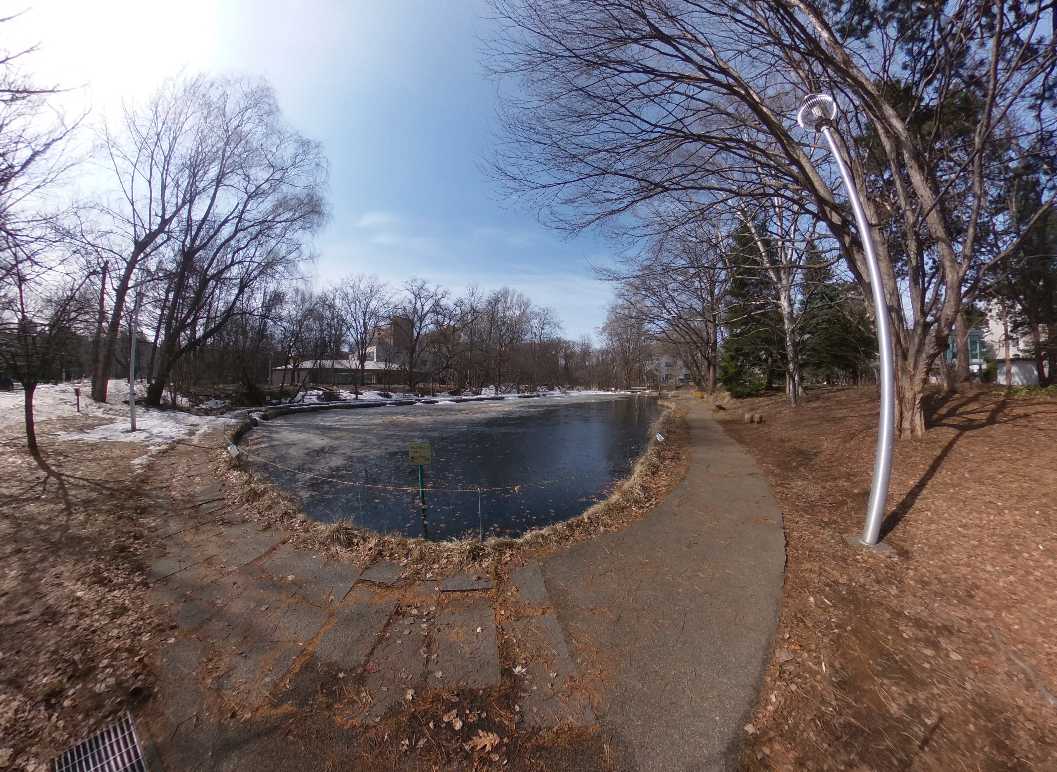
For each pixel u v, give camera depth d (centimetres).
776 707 253
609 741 234
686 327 3034
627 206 762
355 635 322
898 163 783
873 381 2527
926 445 671
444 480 952
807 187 691
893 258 984
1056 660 268
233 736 237
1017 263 922
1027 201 880
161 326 2342
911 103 733
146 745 231
